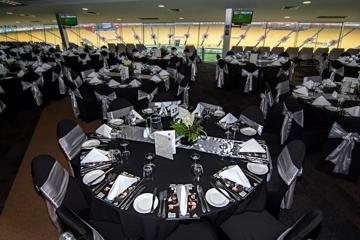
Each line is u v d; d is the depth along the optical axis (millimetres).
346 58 8195
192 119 2037
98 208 1565
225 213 1494
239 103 5629
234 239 1572
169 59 8039
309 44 11961
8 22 14539
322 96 3293
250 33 12570
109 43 14266
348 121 2541
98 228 1618
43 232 2076
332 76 6648
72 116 4727
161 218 1350
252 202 1715
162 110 2830
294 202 2455
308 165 3082
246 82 6297
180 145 2070
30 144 3586
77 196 1887
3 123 4355
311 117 3398
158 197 1486
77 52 9500
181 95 4641
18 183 2688
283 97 4195
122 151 2000
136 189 1550
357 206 2416
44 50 10758
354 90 3674
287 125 3250
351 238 2047
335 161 2762
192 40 13859
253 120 2646
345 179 2799
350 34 11180
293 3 6105
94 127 4188
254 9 7488
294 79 7941
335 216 2281
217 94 6371
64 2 7199
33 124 4332
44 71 5340
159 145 1870
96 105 4305
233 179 1621
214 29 13250
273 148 3387
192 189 1549
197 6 7098
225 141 2150
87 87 4332
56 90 5758
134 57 8906
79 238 1320
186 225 1591
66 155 2246
